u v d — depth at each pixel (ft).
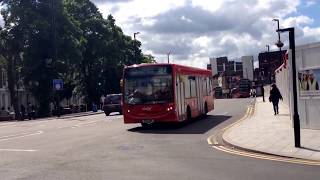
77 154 50.83
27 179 36.09
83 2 241.76
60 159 46.96
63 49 196.24
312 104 68.54
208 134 70.38
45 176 37.32
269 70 229.66
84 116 154.61
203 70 107.86
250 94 298.15
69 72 217.56
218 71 405.59
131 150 53.78
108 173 38.40
